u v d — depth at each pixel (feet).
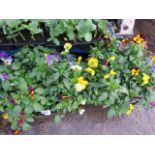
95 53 2.16
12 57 2.15
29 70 2.10
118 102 2.11
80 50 2.29
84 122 2.25
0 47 2.16
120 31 2.56
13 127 2.03
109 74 2.06
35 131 2.19
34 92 2.03
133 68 2.16
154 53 2.61
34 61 2.08
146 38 2.71
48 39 2.13
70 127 2.22
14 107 1.97
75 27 2.12
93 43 2.24
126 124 2.27
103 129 2.24
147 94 2.19
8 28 2.07
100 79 2.09
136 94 2.14
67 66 2.06
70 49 2.27
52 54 2.11
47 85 2.03
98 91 2.07
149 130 2.27
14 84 1.99
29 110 1.99
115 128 2.25
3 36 2.18
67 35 2.15
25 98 1.99
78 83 1.99
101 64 2.14
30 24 2.06
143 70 2.15
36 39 2.19
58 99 2.07
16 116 1.99
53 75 2.00
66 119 2.24
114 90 2.03
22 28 2.09
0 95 2.00
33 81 2.06
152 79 2.18
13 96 1.99
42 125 2.21
